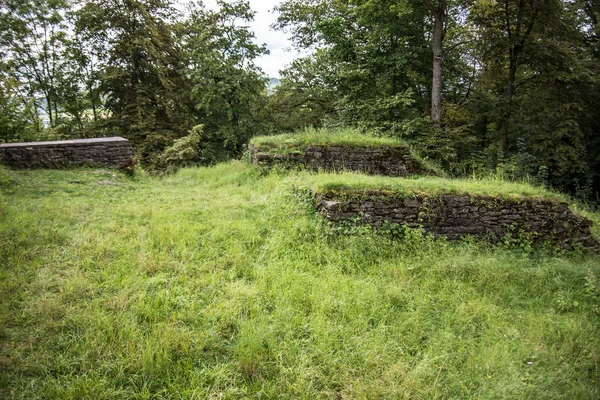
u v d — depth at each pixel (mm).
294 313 3990
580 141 16172
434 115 13945
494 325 4195
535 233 6848
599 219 9617
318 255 5430
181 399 2814
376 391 3043
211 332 3516
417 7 14008
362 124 13547
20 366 2889
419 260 5652
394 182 6855
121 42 18625
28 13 18500
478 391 3203
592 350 3844
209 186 9312
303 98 21406
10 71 18453
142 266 4500
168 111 19484
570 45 16391
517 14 15016
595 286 5230
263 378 3109
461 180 8258
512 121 16875
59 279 4062
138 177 10469
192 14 20984
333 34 14797
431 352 3611
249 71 20297
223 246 5367
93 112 21266
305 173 8742
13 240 4820
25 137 15078
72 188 7938
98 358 3057
